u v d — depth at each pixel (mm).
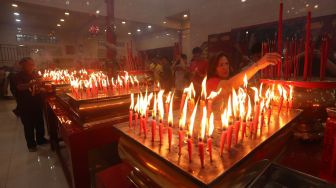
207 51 6180
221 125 970
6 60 9008
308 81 1034
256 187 566
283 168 612
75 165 1568
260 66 1261
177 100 2189
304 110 1080
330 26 3576
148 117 1193
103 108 1700
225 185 610
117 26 8875
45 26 8836
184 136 868
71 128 1637
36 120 3295
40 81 3336
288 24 4203
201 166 609
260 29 4762
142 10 7949
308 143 1088
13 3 5961
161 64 5188
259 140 773
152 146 770
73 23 7938
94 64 7129
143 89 2193
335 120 817
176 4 7602
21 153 3074
